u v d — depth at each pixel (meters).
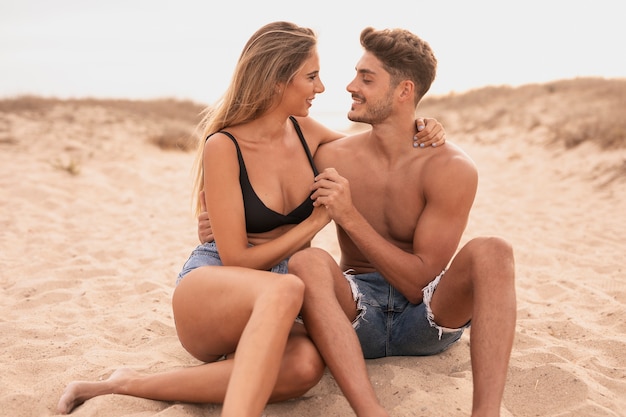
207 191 2.55
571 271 4.66
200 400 2.32
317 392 2.55
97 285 4.16
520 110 15.76
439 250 2.64
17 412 2.32
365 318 2.64
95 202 7.36
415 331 2.64
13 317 3.53
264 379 2.00
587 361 2.86
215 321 2.29
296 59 2.56
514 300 2.22
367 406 2.10
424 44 2.73
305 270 2.38
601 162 9.12
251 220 2.60
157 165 10.24
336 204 2.52
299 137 2.85
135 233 5.92
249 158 2.62
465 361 2.83
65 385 2.51
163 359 2.85
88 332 3.23
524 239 5.79
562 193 8.20
